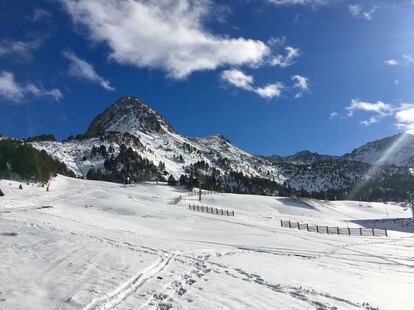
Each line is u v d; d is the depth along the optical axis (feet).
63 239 75.20
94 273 46.60
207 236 129.59
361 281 63.77
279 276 59.88
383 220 312.09
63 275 44.47
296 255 96.43
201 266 61.67
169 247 82.38
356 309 41.96
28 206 187.11
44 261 52.47
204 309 36.01
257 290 46.37
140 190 395.75
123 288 40.91
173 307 35.81
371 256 101.76
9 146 365.81
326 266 80.02
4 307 31.96
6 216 114.42
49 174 394.52
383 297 51.39
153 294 39.70
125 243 81.66
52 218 124.77
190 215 201.67
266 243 117.50
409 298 52.70
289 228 175.83
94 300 35.14
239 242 116.37
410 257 102.58
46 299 34.76
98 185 426.92
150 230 134.21
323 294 48.26
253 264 71.20
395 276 73.72
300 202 389.19
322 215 352.28
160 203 276.00
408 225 291.17
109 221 145.18
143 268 52.47
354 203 464.24
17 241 69.15
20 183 323.98
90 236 87.10
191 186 446.60
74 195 281.54
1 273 43.37
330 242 131.23
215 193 415.03
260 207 342.44
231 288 46.19
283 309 38.60
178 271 54.49
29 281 40.60
